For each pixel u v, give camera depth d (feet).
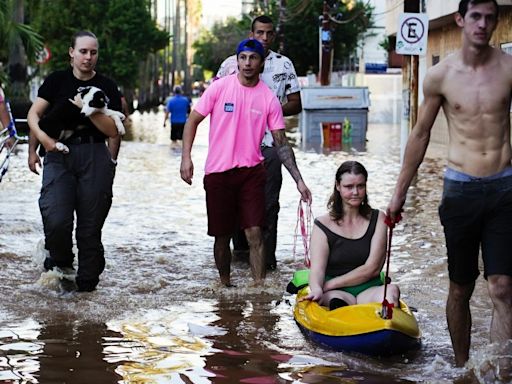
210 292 33.88
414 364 25.12
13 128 38.50
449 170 23.91
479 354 24.59
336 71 237.25
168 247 43.06
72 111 32.14
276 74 38.63
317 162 89.71
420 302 32.24
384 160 92.27
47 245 33.12
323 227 28.78
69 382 23.22
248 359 25.39
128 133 152.25
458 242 24.08
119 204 57.88
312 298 27.78
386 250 28.60
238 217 34.83
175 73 489.67
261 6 245.65
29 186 66.69
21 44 145.59
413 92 73.36
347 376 23.88
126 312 30.63
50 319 29.53
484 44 23.00
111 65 238.89
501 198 23.38
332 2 148.15
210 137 34.40
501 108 23.30
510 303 23.56
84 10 229.66
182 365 24.76
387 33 138.41
